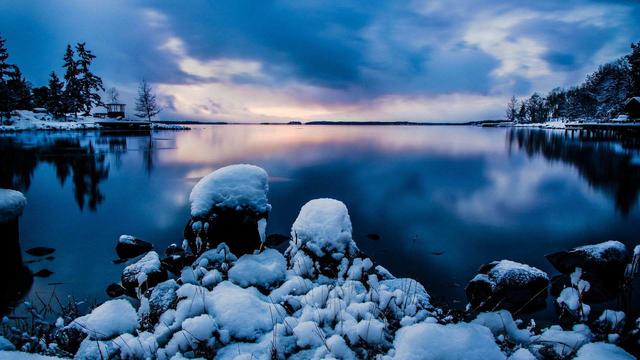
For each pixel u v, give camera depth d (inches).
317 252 184.5
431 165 1231.5
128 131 3026.6
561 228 486.6
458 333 99.6
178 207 603.8
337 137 3314.5
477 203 649.6
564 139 2369.6
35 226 481.1
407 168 1151.6
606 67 3405.5
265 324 127.6
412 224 497.7
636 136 2036.2
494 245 406.9
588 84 3644.2
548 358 114.7
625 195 727.7
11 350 105.7
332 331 123.6
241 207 203.8
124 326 125.8
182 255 261.0
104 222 503.2
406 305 145.9
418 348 95.4
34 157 1247.5
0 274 302.8
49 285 280.8
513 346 125.3
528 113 5433.1
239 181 207.0
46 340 128.6
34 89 3149.6
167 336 121.5
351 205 623.5
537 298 239.5
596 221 526.3
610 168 1125.1
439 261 350.3
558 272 318.3
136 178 908.6
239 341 120.3
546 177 970.1
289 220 506.0
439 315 150.4
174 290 158.2
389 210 587.2
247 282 168.4
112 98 3400.6
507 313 139.4
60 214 553.6
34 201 652.7
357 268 176.2
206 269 185.3
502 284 242.1
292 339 119.6
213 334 116.7
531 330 158.9
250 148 1893.5
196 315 129.2
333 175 991.6
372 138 3139.8
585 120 3410.4
